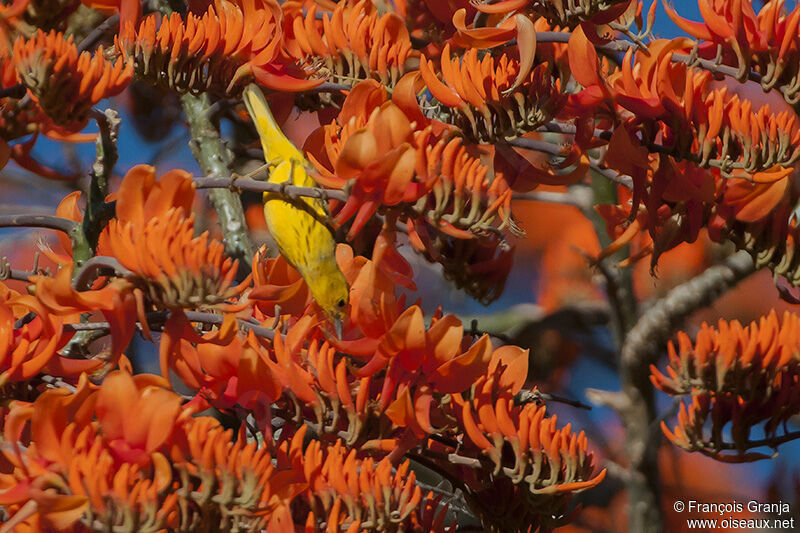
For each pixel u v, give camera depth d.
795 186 5.84
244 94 5.46
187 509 3.97
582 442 4.71
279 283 5.26
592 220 10.62
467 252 6.48
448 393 4.64
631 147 5.14
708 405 6.02
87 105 4.90
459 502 6.25
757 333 5.79
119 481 3.78
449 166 4.52
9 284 10.20
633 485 10.29
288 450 4.61
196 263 4.22
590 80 5.12
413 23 6.29
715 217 5.69
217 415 6.23
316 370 4.65
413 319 4.45
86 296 4.18
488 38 5.02
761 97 10.92
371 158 4.42
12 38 5.48
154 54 5.25
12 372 4.31
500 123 4.96
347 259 5.11
